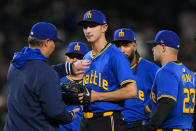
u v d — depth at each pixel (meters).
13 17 52.19
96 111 13.24
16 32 50.25
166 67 14.09
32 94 11.30
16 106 11.50
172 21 55.72
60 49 43.03
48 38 12.05
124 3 56.16
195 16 55.28
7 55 46.97
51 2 54.03
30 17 52.25
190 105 14.30
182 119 14.01
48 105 11.19
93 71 13.55
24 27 50.81
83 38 42.62
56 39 12.34
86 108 13.49
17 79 11.66
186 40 47.44
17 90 11.53
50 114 11.23
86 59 13.99
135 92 12.87
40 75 11.33
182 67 14.41
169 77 13.77
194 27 53.72
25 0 53.59
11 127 11.59
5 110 33.84
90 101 12.89
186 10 56.47
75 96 12.69
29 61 11.70
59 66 14.16
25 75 11.49
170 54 14.78
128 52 17.22
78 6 53.91
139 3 56.78
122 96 12.84
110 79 13.28
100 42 13.73
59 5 53.38
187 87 14.19
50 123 11.61
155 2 57.03
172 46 14.73
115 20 51.50
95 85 13.33
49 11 52.78
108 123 13.10
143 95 17.30
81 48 18.41
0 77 40.66
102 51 13.56
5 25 51.22
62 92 12.79
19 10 53.12
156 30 53.25
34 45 12.02
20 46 47.94
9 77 12.04
